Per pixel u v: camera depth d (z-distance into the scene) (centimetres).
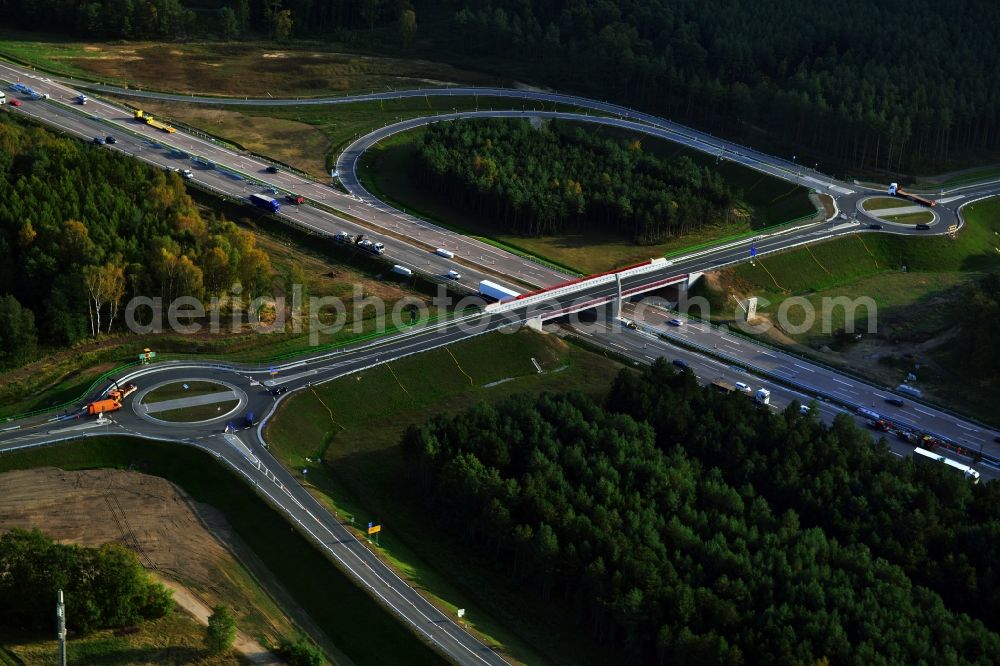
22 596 19025
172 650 19425
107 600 19412
